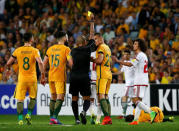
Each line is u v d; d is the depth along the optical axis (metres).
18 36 61.25
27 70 28.59
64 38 29.42
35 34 61.56
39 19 63.47
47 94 45.75
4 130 23.41
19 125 27.75
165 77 49.81
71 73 28.61
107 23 64.75
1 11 73.88
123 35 61.94
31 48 28.81
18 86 28.62
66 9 70.12
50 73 29.16
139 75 29.94
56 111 28.77
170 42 61.22
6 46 61.38
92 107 33.59
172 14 64.94
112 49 56.56
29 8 69.12
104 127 25.47
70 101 45.50
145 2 69.31
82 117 28.22
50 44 54.88
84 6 69.81
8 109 46.16
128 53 40.88
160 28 64.00
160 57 56.19
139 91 29.92
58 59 28.72
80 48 28.70
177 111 45.34
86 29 61.28
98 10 68.56
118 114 45.12
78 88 28.47
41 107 45.78
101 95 29.14
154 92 45.47
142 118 33.59
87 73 28.62
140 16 64.00
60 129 23.83
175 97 45.47
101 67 29.36
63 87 28.81
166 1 69.12
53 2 70.81
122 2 70.12
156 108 33.62
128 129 24.09
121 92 45.31
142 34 62.19
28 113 28.80
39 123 32.72
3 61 55.00
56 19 65.25
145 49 30.70
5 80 49.25
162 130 23.70
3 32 68.06
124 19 66.00
